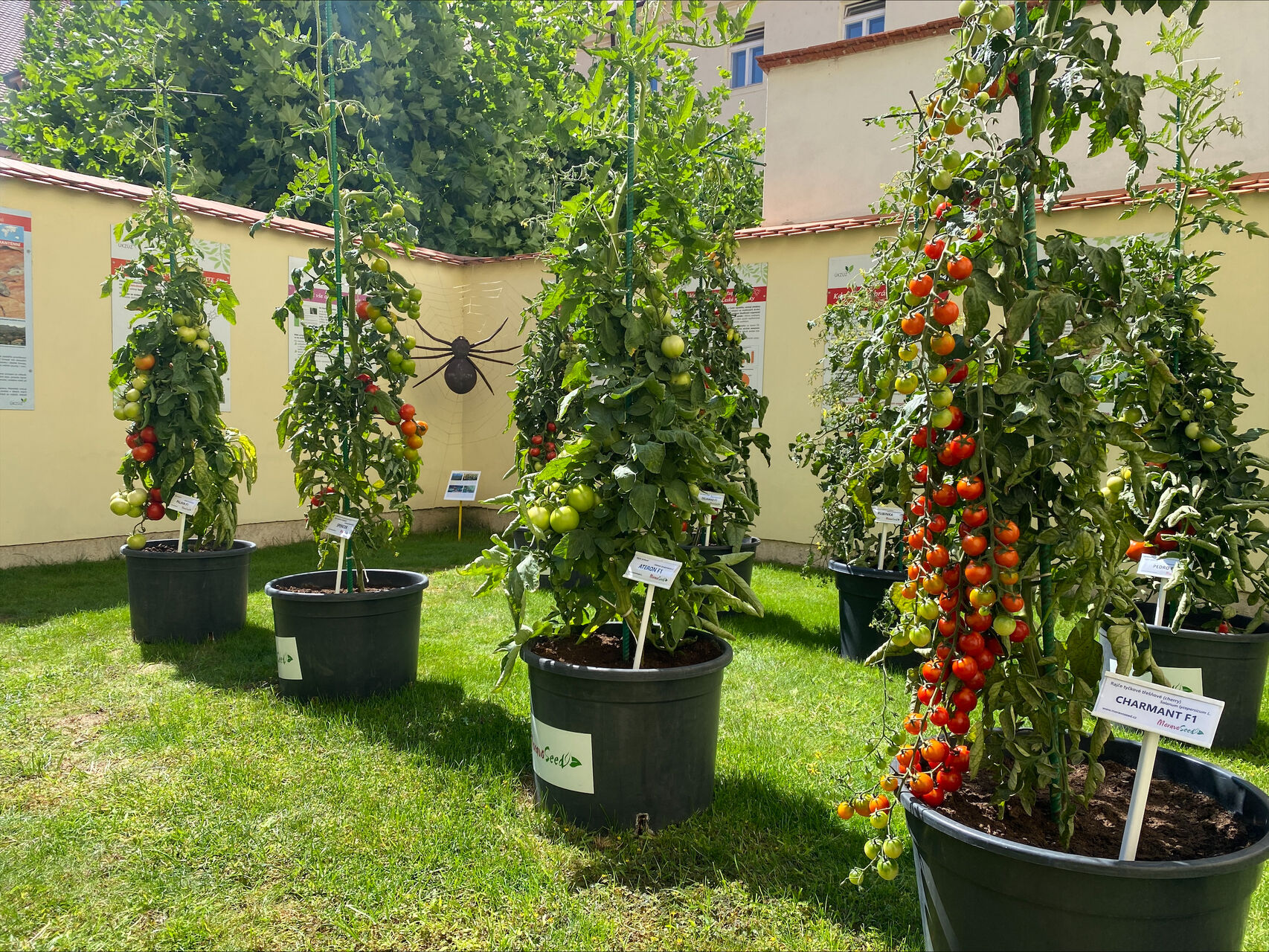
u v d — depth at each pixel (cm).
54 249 531
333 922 188
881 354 168
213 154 884
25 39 1041
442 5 966
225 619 396
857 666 370
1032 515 161
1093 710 146
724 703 324
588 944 182
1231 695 289
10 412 519
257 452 640
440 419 774
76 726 291
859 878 172
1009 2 158
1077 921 136
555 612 257
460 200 998
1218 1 586
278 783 250
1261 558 452
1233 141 584
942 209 169
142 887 200
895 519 377
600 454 226
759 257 619
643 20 238
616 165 257
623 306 228
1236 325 446
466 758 270
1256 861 136
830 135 754
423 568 574
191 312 388
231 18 859
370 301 335
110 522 566
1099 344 149
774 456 619
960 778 164
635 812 225
